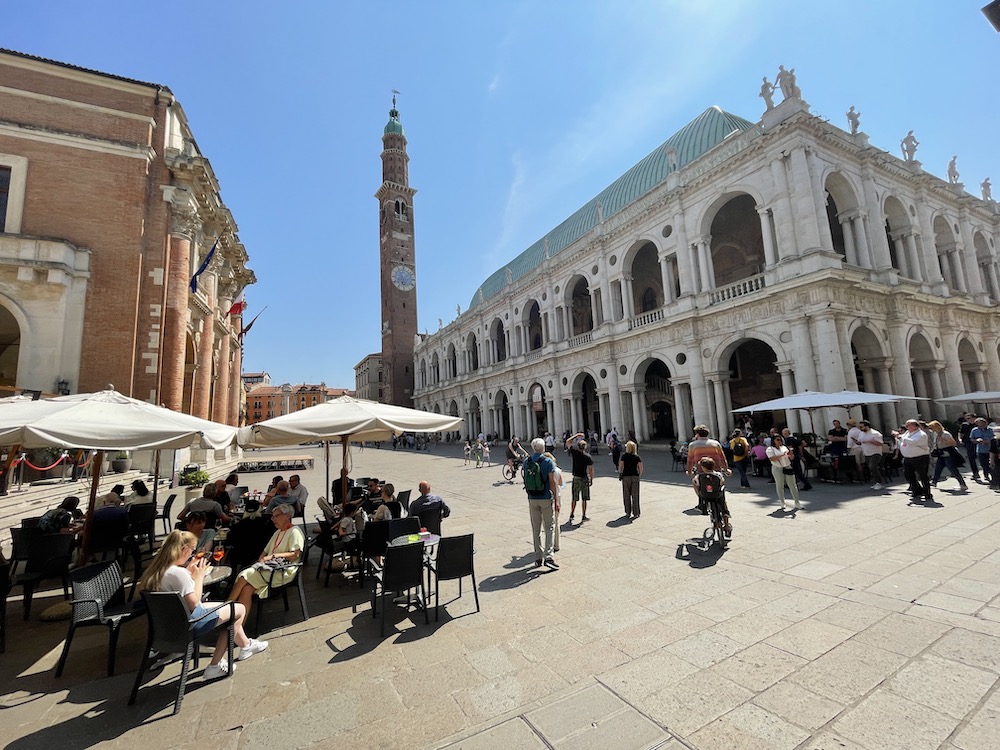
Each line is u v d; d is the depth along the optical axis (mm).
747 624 4984
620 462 10750
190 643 3963
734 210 29844
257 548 6742
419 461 31953
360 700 3891
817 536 8266
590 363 34719
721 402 24594
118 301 16828
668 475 17891
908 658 4156
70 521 7934
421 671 4332
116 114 17891
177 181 19500
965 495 11141
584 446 10672
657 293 36750
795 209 21578
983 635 4488
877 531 8383
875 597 5504
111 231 17000
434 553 7715
